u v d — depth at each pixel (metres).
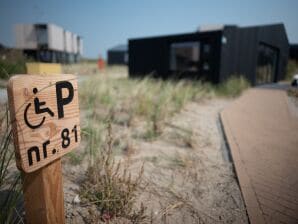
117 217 1.72
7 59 7.20
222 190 2.21
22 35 20.62
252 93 9.58
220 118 5.13
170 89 6.73
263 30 12.79
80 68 14.69
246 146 3.32
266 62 14.61
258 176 2.44
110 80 8.06
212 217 1.82
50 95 1.16
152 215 1.79
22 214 1.61
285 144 3.46
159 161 2.75
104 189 1.83
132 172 2.41
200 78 11.06
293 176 2.46
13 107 0.98
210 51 10.50
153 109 4.92
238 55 11.28
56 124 1.22
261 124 4.65
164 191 2.13
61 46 24.28
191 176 2.45
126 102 5.47
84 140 2.97
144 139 3.49
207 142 3.53
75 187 2.05
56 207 1.32
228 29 10.19
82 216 1.69
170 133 3.85
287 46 17.31
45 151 1.16
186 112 5.68
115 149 2.90
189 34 11.25
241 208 1.94
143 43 13.68
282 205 1.95
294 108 6.59
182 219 1.78
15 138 1.02
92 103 4.87
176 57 13.05
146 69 13.80
